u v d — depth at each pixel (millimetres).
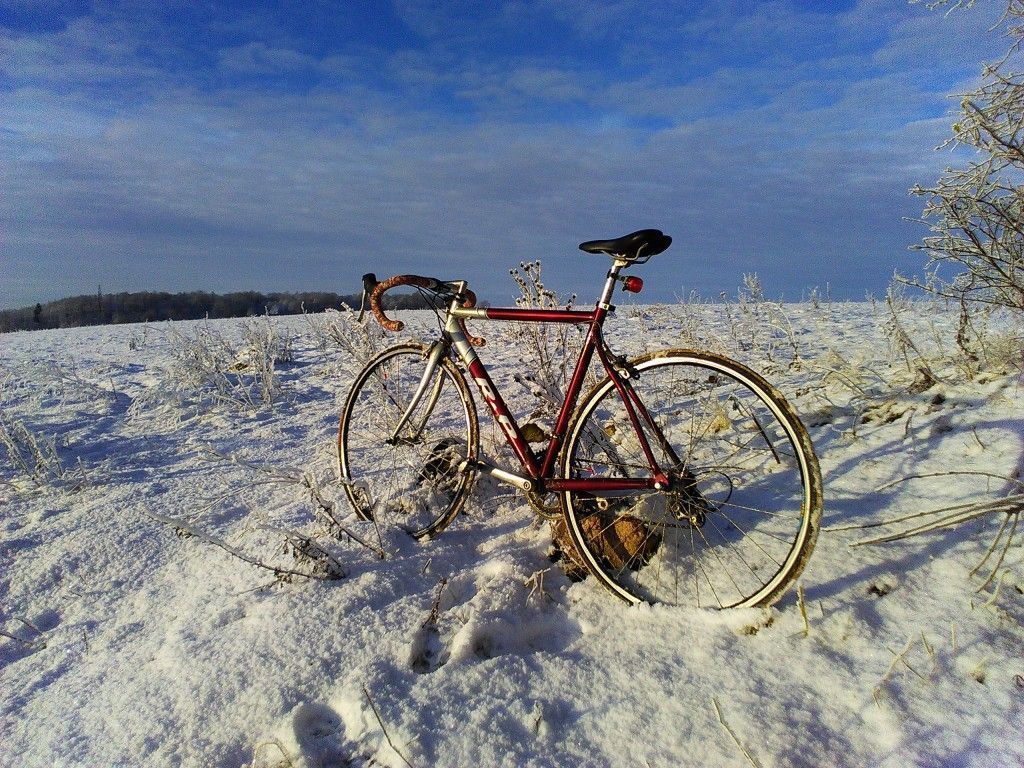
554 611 2506
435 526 3057
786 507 2799
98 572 3049
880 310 8594
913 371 3760
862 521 2602
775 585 2232
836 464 3049
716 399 3988
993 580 2172
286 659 2162
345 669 2125
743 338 6336
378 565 2740
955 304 4199
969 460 2789
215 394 6262
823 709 1845
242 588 2666
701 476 2641
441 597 2518
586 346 2664
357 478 3662
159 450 4875
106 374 7781
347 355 6059
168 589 2854
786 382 4410
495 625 2324
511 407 4895
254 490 3865
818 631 2125
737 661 2064
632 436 3414
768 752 1719
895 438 3131
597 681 2053
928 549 2359
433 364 3248
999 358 3559
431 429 3922
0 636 2637
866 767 1659
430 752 1803
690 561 2574
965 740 1679
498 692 2021
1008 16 2596
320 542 2918
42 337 12852
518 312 2836
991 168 2664
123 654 2396
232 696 2039
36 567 3082
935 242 3074
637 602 2430
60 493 4027
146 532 3377
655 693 1972
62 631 2629
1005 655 1902
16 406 6238
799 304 10688
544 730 1869
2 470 4465
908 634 2043
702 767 1708
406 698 1990
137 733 1955
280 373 7465
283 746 1856
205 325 10984
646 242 2424
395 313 12852
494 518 3234
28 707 2180
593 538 2570
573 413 2689
